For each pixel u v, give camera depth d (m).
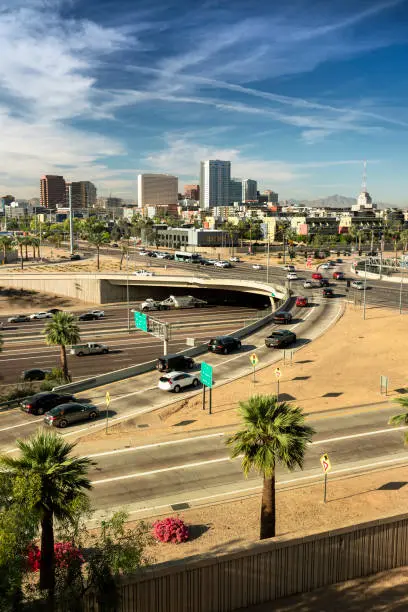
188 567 16.67
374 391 46.12
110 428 39.06
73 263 168.12
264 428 21.34
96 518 25.47
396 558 19.77
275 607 17.50
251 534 23.84
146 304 109.75
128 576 16.08
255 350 61.19
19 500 16.78
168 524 23.69
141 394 47.09
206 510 26.44
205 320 97.62
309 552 18.31
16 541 15.52
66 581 16.48
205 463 32.12
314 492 28.30
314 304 86.94
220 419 39.94
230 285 109.19
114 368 62.41
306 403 43.22
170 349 72.56
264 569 17.72
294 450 21.30
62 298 126.62
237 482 29.67
